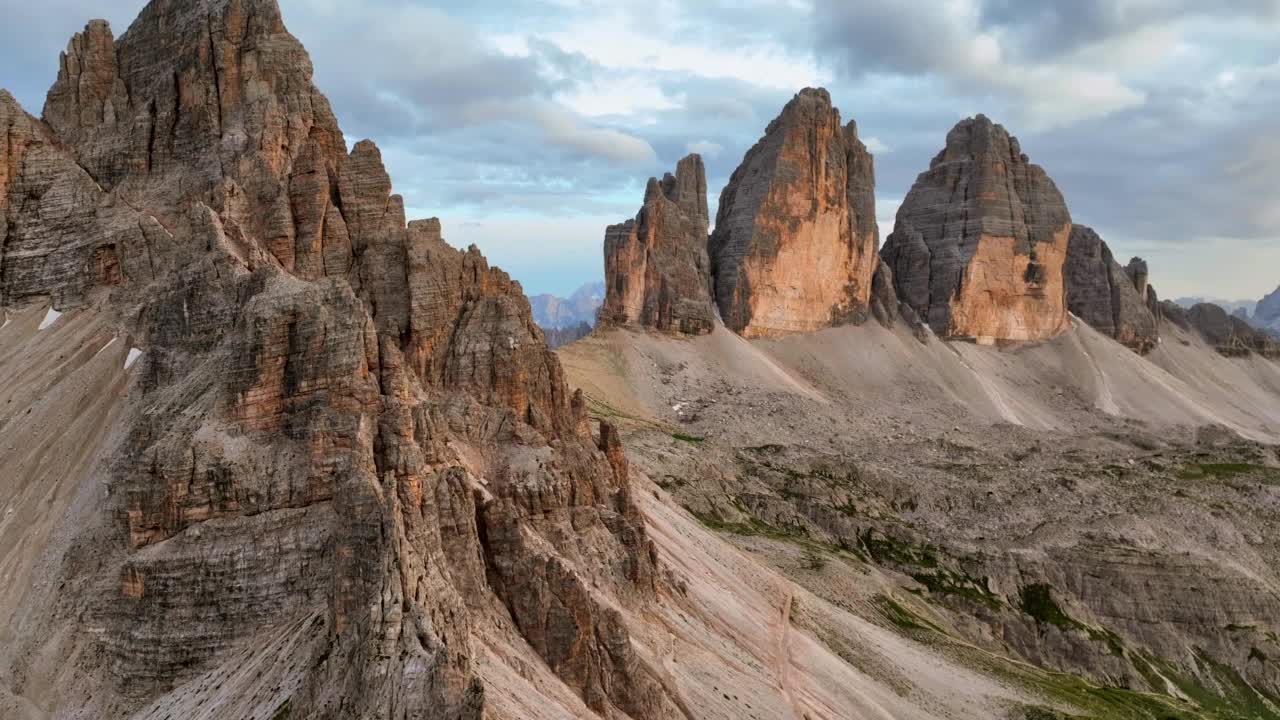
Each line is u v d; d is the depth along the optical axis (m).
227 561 68.94
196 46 114.81
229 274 88.62
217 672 65.38
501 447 89.12
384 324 94.25
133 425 81.31
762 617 108.44
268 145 108.00
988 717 108.50
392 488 62.97
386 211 103.38
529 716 60.84
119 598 71.25
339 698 55.84
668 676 78.62
